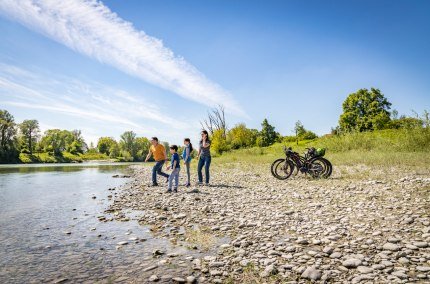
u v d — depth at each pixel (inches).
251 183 470.9
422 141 763.4
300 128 2847.0
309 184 416.5
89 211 294.8
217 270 140.7
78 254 167.0
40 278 134.0
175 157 400.5
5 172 1074.1
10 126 3265.3
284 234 197.3
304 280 128.1
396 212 232.8
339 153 877.8
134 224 238.8
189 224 232.4
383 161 597.6
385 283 120.1
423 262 140.3
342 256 153.2
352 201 283.0
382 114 2234.3
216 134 1882.4
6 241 191.9
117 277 135.3
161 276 135.3
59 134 4630.9
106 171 1172.5
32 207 317.4
